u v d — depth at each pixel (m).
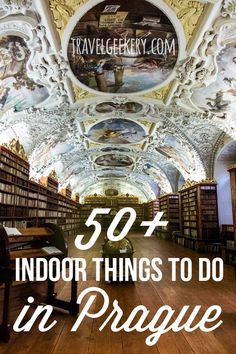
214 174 14.17
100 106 11.11
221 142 13.16
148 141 15.51
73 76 8.47
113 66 7.98
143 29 6.57
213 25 6.28
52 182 18.34
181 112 11.17
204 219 14.12
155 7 5.87
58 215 20.52
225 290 7.11
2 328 4.30
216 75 8.07
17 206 11.35
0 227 4.71
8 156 10.30
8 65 7.55
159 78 8.63
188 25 6.40
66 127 12.92
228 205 14.07
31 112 10.01
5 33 6.48
